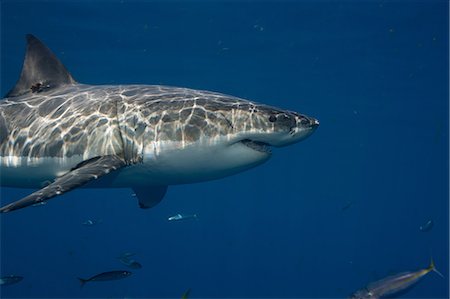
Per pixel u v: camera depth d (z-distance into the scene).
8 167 5.68
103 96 5.71
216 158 5.06
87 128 5.32
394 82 31.11
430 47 25.14
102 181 5.34
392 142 51.16
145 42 24.98
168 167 5.14
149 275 50.97
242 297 41.53
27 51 6.68
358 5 20.55
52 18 21.80
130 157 5.12
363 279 45.78
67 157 5.30
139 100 5.41
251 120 4.94
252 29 23.31
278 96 37.06
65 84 6.65
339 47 25.52
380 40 24.38
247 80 32.75
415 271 5.82
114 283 38.16
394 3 20.31
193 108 5.12
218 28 23.20
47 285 43.88
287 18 21.98
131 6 20.64
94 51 26.31
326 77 30.91
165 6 20.69
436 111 38.00
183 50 26.30
